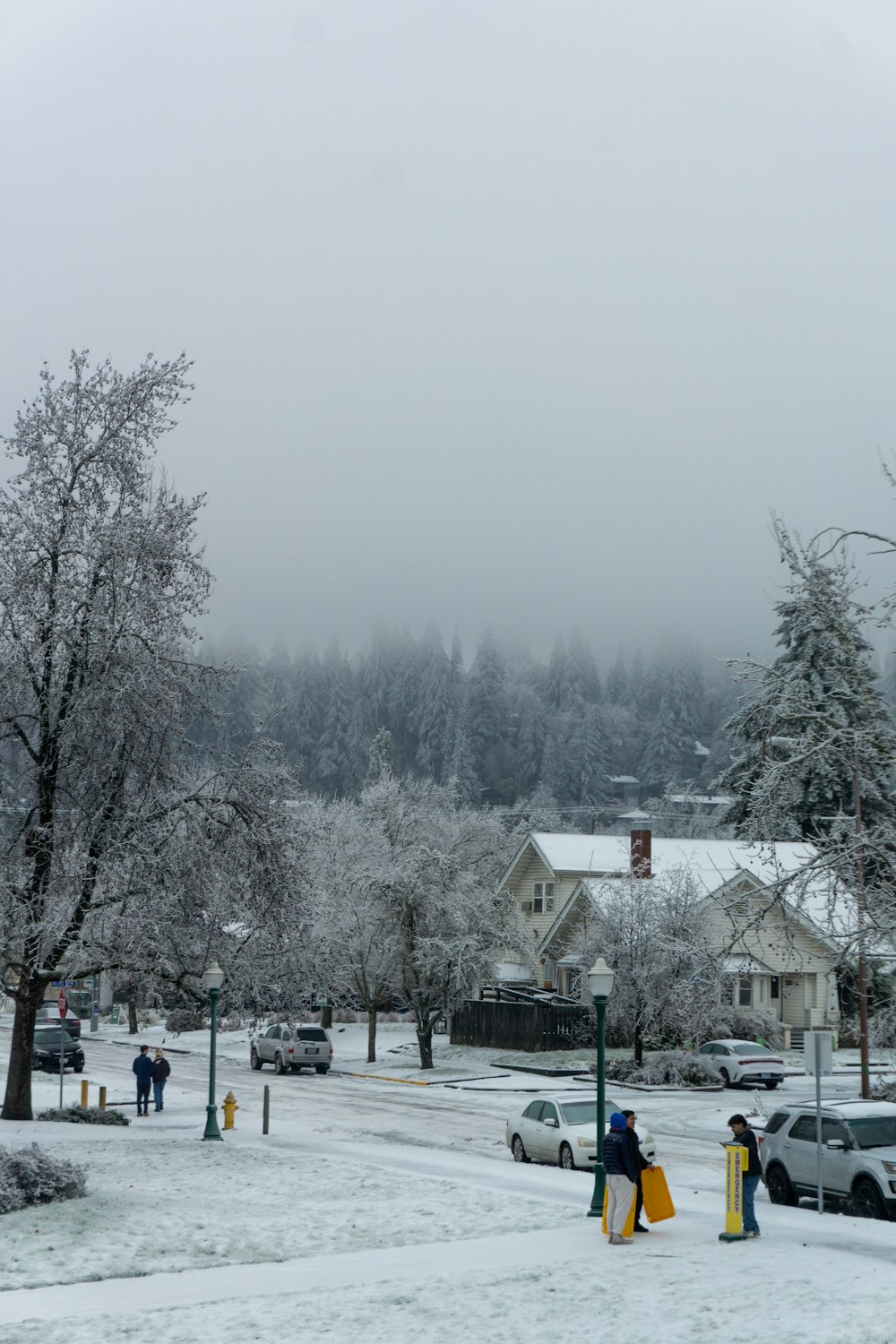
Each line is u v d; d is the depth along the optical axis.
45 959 30.86
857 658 22.31
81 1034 69.00
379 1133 31.31
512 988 61.31
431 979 51.19
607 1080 45.84
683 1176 24.47
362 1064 52.72
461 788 184.50
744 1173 17.17
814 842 22.56
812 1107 20.53
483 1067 50.09
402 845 58.53
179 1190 21.94
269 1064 54.22
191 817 29.52
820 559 22.47
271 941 31.39
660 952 45.78
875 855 21.66
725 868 59.25
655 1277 14.73
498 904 54.97
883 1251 16.02
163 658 29.72
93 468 30.89
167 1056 57.06
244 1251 17.44
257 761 30.95
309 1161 25.19
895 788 23.27
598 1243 17.19
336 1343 12.59
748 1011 52.47
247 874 29.91
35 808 30.34
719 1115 36.03
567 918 60.62
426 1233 18.48
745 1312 12.84
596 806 184.00
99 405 30.89
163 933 29.92
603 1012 20.09
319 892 37.22
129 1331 13.23
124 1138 29.17
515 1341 12.38
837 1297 13.27
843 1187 19.33
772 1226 17.95
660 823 133.00
